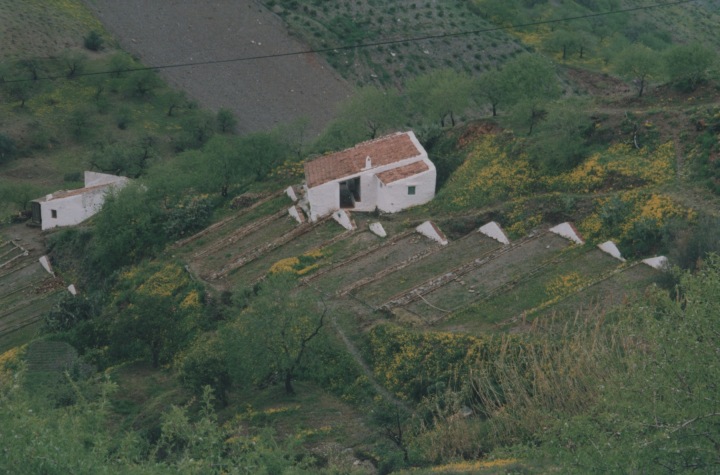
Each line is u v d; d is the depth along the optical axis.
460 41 153.38
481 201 68.56
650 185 62.22
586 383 41.81
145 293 67.88
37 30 145.75
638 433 28.94
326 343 53.16
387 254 64.56
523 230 63.62
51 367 61.62
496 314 53.94
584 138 70.06
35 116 131.75
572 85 135.25
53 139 128.62
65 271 82.31
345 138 87.81
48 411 34.59
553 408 42.31
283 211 75.88
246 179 84.50
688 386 29.42
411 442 44.69
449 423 44.03
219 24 156.25
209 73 146.62
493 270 59.28
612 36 156.75
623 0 182.38
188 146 128.62
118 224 79.25
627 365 37.88
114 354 62.94
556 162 68.50
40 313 75.19
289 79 146.00
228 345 52.00
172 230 77.12
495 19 164.00
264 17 158.12
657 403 28.92
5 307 77.56
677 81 74.06
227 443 42.09
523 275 57.75
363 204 72.56
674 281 50.81
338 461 43.34
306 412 49.78
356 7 162.62
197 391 52.16
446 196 70.62
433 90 83.38
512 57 149.50
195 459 34.31
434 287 58.59
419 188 71.31
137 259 77.19
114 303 70.31
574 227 61.25
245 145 83.56
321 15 160.38
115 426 51.38
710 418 28.44
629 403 29.34
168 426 36.84
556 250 60.16
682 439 28.42
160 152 127.38
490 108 95.62
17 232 92.19
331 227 70.75
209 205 79.56
